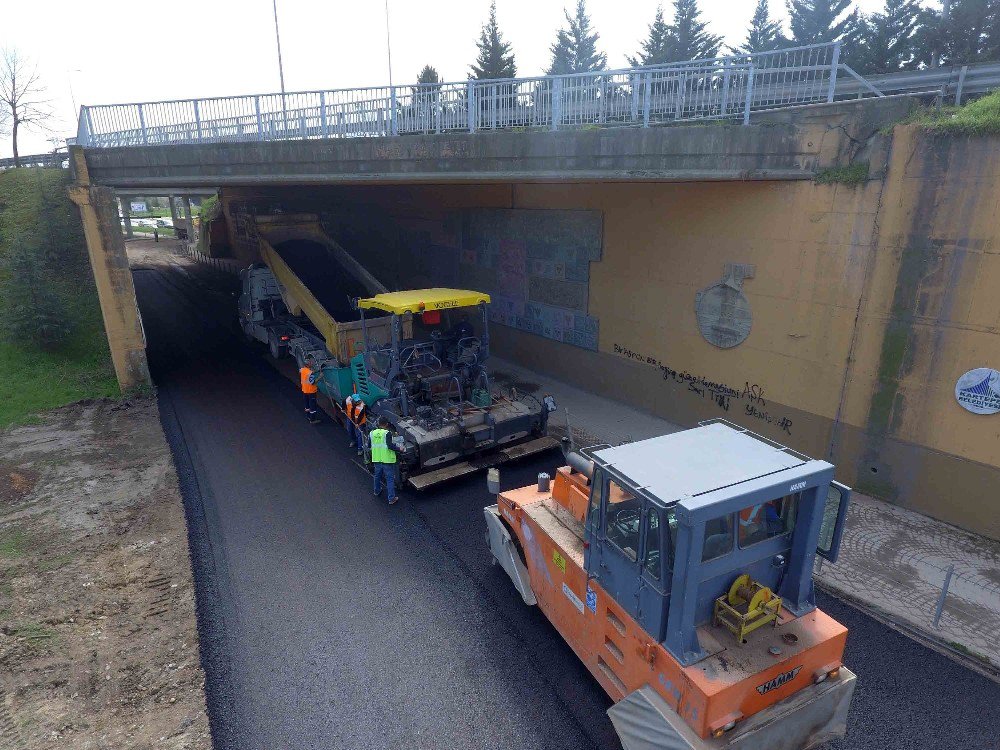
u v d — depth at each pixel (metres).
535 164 11.05
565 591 6.31
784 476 4.80
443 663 6.67
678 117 10.98
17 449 11.96
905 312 8.84
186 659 6.71
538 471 11.03
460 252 18.39
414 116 11.98
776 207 10.16
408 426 10.36
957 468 8.74
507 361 17.47
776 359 10.69
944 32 21.42
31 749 5.63
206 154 13.62
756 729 4.68
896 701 6.14
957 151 7.96
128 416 13.59
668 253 12.23
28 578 8.05
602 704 6.16
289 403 14.53
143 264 35.25
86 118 14.13
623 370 13.94
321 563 8.41
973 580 7.85
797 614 5.11
